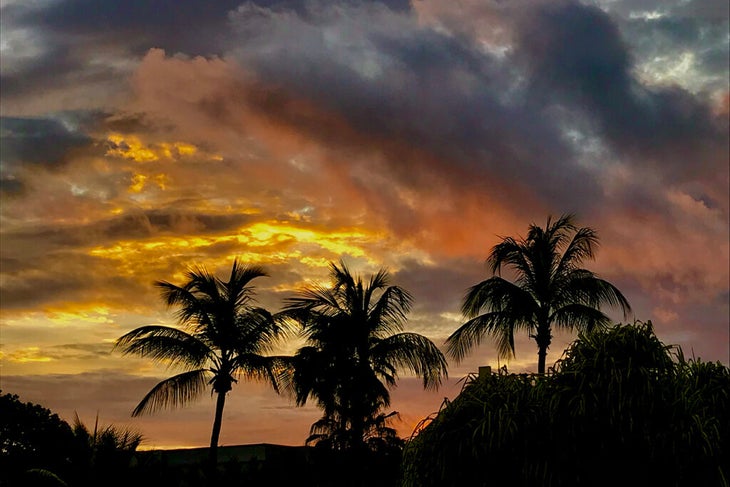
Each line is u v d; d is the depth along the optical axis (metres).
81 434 27.58
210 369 31.95
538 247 29.52
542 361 28.75
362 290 30.20
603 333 14.77
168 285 32.00
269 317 31.66
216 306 31.97
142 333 31.84
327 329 29.23
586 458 13.96
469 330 29.38
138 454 28.33
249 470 31.55
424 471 15.18
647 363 14.23
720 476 13.48
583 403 13.98
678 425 13.72
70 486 26.70
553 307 29.30
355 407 28.86
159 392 31.59
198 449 35.59
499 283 29.00
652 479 13.73
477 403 15.13
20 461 38.06
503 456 14.48
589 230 29.83
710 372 14.73
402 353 29.31
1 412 39.56
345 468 28.75
